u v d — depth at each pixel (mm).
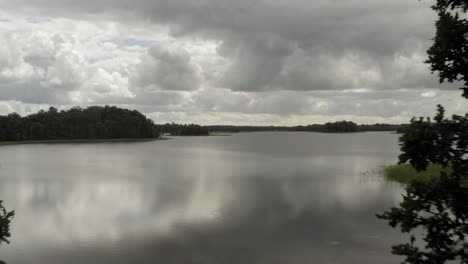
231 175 48625
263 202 30594
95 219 25766
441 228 5949
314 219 24938
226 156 82750
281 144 146625
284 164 63188
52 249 19875
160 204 30234
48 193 35719
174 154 89375
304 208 28109
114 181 43438
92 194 35125
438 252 5973
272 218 25328
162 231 22828
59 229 23391
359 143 152625
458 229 5883
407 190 6172
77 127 159000
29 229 23422
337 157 77312
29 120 149875
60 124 155500
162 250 19609
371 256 18359
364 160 69625
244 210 27812
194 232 22562
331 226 23234
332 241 20516
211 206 29328
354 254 18609
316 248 19578
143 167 59500
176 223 24531
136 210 28266
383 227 22703
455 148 5844
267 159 73812
